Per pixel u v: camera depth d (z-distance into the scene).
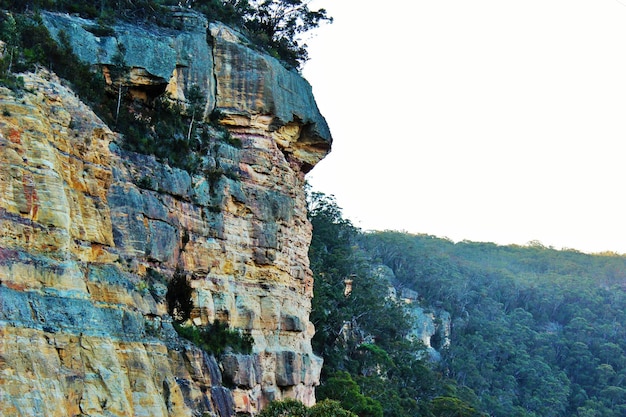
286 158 66.44
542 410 161.38
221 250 56.09
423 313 164.12
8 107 38.41
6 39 44.03
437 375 123.56
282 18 82.12
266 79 61.97
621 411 169.50
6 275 35.22
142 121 53.50
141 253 47.97
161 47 55.09
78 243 41.19
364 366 102.44
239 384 53.50
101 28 53.50
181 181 53.50
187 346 49.38
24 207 37.00
